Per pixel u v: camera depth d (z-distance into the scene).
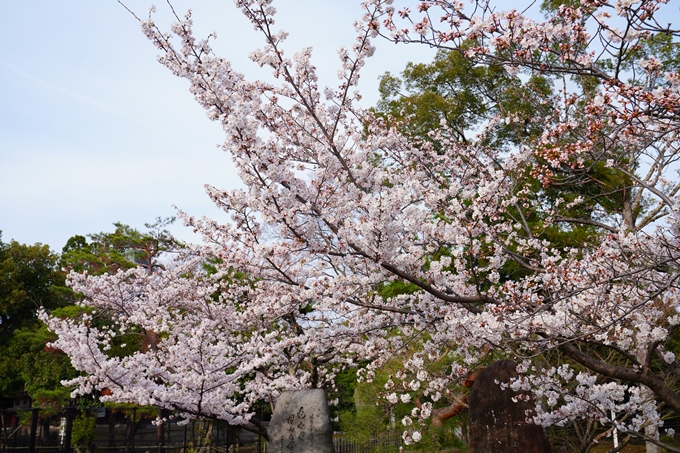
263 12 5.20
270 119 5.86
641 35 3.60
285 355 9.09
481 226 5.58
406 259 5.03
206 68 5.04
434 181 7.03
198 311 9.08
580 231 10.12
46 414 14.97
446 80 13.92
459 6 3.99
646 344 5.27
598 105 3.84
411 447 9.97
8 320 22.86
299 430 7.07
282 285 7.45
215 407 7.35
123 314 9.89
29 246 23.97
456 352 7.19
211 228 6.12
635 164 9.60
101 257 16.97
